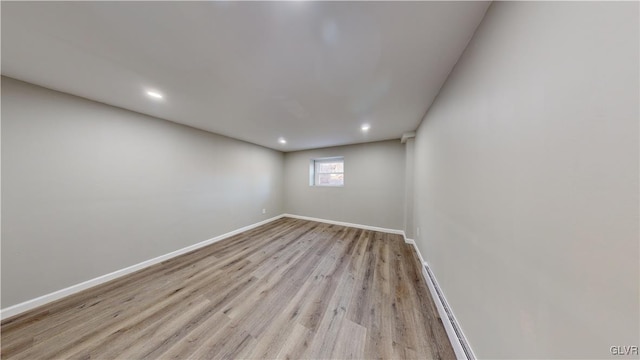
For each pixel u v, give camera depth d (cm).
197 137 312
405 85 171
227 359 124
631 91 41
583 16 50
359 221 429
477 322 107
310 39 115
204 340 138
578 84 52
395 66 143
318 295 191
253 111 235
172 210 277
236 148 385
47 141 176
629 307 42
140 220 242
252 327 150
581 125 51
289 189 529
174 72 150
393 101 205
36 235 171
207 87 174
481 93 104
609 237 45
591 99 48
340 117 256
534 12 67
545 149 62
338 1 90
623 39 42
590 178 49
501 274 86
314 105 216
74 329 146
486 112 99
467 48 121
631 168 41
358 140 398
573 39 53
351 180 439
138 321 155
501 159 87
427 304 178
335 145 450
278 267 249
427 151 232
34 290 169
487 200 98
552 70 60
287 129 316
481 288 103
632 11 41
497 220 90
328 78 159
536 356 66
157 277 223
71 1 88
